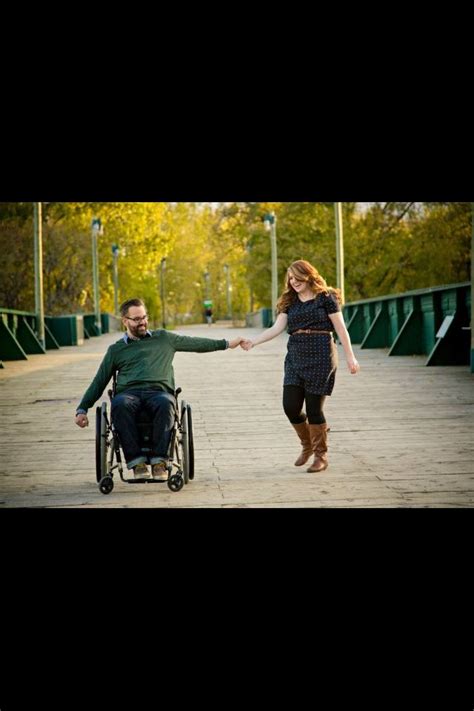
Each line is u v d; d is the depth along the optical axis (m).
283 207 40.69
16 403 10.91
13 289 37.12
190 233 66.25
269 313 35.56
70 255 40.94
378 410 9.30
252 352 18.81
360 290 39.50
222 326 51.31
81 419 5.66
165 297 65.50
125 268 47.84
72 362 17.66
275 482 5.88
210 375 13.61
